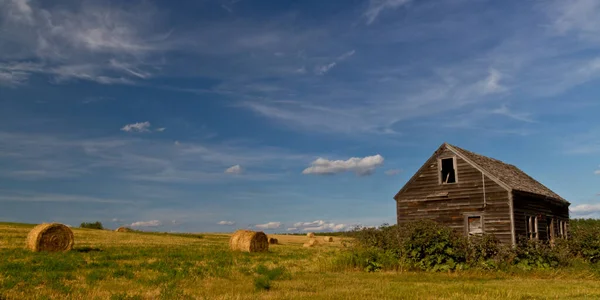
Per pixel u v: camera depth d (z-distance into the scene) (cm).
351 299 1240
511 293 1370
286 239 6519
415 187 3150
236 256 2800
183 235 6625
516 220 2775
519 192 2842
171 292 1266
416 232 2239
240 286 1450
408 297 1287
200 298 1217
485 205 2847
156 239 4694
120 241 3978
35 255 2469
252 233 3381
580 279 1923
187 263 2180
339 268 2105
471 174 2934
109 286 1412
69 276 1606
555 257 2183
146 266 2002
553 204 3369
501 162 3644
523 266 2091
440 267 2078
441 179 3056
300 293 1334
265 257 2788
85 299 1185
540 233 3066
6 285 1353
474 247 2161
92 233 5050
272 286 1476
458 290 1436
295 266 2225
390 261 2141
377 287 1499
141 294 1269
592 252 2442
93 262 2123
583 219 4300
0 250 2716
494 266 2080
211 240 5347
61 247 2859
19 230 4503
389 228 2408
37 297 1179
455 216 2952
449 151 3039
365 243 2370
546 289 1506
